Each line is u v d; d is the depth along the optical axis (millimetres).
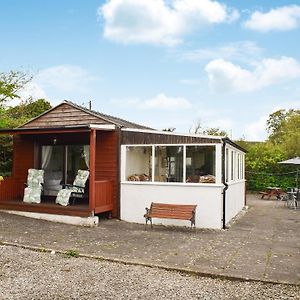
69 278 6637
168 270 7309
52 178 15523
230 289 6250
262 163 26641
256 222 13867
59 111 15516
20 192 15531
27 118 24438
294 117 39656
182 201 12547
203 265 7570
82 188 13617
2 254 8195
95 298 5688
